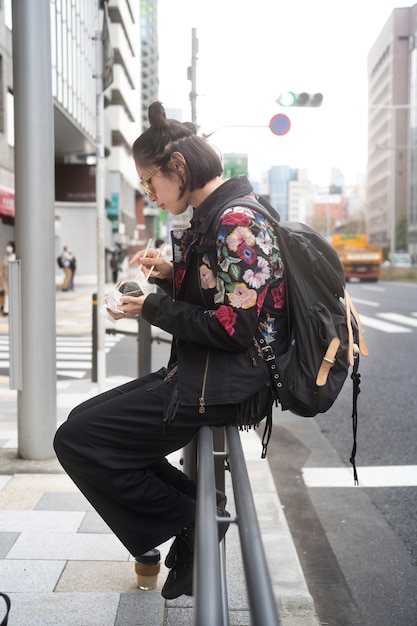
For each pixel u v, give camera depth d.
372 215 139.50
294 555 3.43
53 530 3.47
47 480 4.26
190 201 2.10
